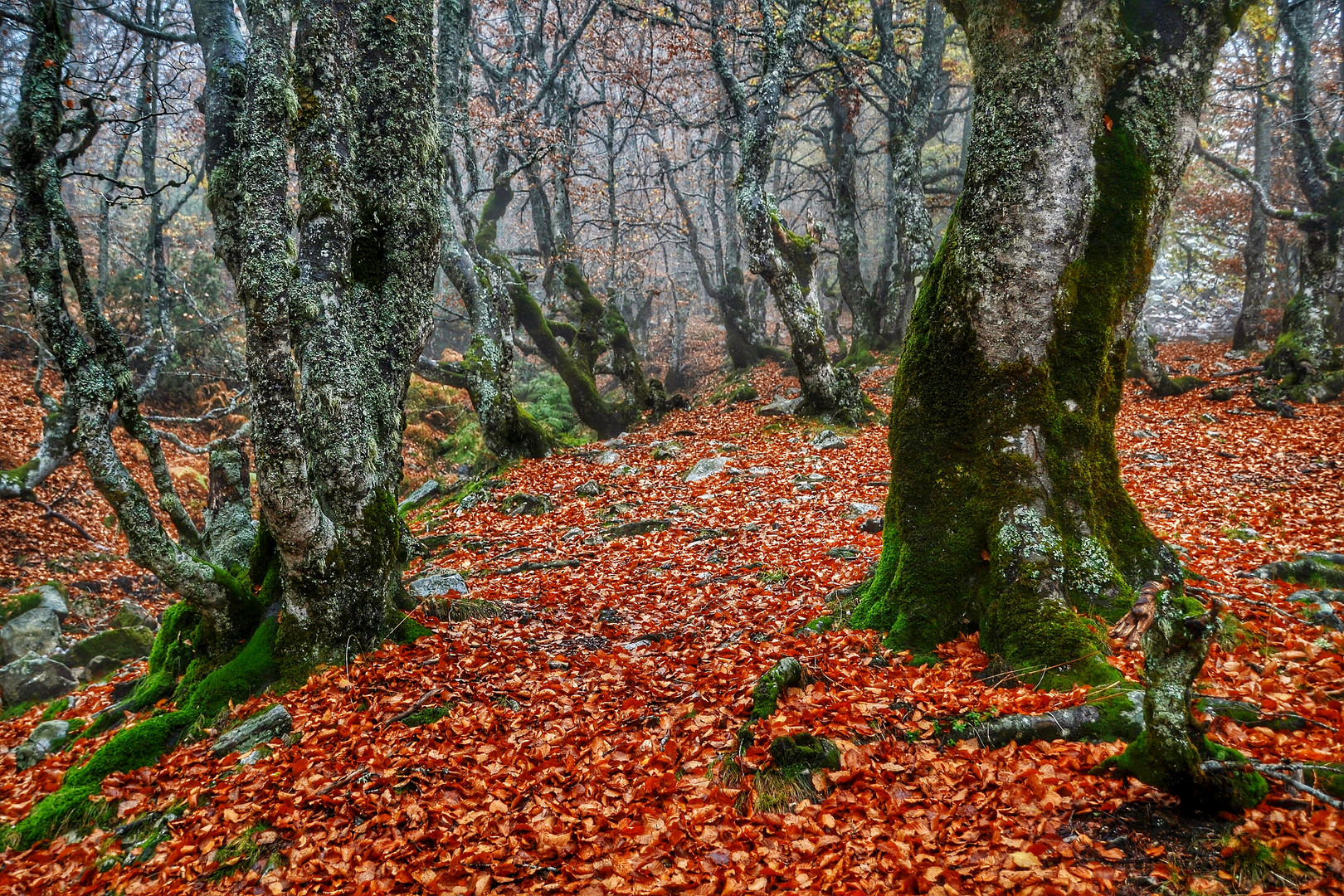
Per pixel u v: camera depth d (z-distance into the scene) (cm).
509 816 374
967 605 484
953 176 3130
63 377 526
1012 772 340
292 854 374
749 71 2791
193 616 637
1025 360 482
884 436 1462
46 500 1428
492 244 2158
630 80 2277
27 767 583
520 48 2239
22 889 404
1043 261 475
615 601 731
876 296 2681
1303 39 1602
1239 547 714
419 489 1526
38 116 519
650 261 3725
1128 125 479
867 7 2367
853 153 2536
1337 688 399
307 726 491
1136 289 496
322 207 566
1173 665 305
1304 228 1616
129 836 432
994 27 482
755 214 1566
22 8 775
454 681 531
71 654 881
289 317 520
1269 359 1647
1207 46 482
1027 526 467
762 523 963
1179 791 303
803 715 401
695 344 3722
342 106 578
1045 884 272
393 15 648
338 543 570
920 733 383
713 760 391
